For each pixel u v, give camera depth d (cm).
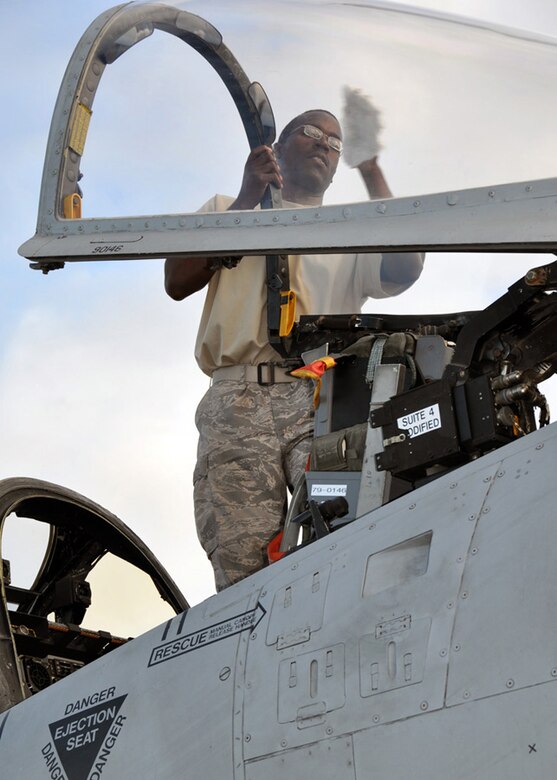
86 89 338
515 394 289
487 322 298
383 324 359
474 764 227
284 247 290
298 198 308
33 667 425
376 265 388
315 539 317
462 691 233
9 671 388
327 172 303
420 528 261
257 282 376
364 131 303
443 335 348
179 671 299
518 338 301
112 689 316
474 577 241
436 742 234
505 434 291
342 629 262
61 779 312
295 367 372
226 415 374
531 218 262
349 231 285
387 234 279
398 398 305
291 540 340
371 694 249
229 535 367
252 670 279
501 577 237
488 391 290
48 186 328
